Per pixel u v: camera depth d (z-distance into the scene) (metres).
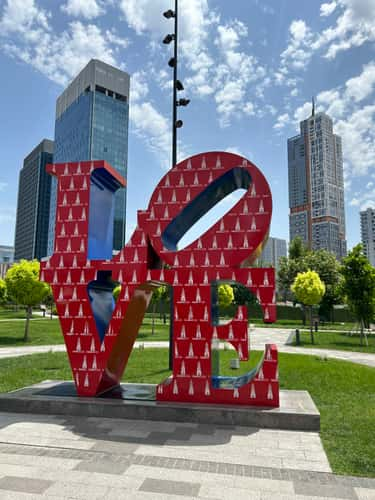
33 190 125.06
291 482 4.21
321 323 38.47
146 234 7.23
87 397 7.00
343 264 22.12
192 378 6.73
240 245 6.82
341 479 4.30
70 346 7.24
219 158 7.14
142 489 4.01
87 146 85.19
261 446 5.27
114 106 89.62
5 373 10.80
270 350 6.61
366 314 20.27
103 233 8.30
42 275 7.51
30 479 4.22
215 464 4.67
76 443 5.32
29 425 6.10
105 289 8.23
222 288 29.44
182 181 7.21
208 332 6.75
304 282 21.86
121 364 7.94
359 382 9.74
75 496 3.84
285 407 6.41
